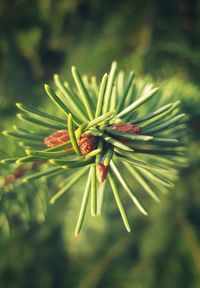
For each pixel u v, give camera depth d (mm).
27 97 555
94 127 192
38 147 221
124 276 504
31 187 268
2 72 571
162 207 512
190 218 523
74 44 549
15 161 182
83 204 186
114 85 215
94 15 536
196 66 463
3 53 565
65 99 231
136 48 500
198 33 505
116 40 504
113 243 521
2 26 553
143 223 522
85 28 541
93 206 181
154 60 456
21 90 565
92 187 184
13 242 584
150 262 501
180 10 504
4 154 244
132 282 497
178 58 462
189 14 508
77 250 430
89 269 514
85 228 391
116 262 516
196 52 462
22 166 252
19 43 563
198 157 459
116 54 499
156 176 197
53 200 200
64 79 509
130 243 520
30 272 590
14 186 256
